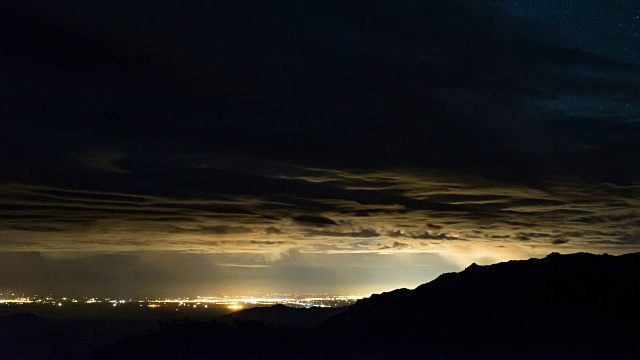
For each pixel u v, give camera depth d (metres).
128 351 35.88
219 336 36.81
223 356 34.28
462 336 38.94
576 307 40.50
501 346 36.81
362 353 36.75
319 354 35.44
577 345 35.84
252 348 35.44
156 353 35.09
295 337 37.84
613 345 35.25
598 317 38.88
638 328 37.09
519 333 38.34
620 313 39.06
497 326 39.62
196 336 36.81
